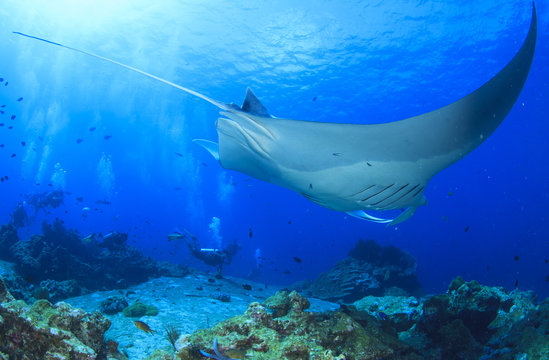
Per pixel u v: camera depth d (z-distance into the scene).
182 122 33.78
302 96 24.44
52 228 9.55
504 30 17.22
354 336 2.87
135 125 35.47
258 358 2.42
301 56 20.16
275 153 3.79
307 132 3.40
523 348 2.91
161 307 6.09
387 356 2.83
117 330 4.70
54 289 6.87
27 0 17.12
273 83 23.19
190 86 24.98
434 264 39.97
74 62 23.88
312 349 2.54
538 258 44.22
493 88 2.76
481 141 3.02
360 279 10.49
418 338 3.87
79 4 16.94
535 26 2.44
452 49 18.67
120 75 25.06
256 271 20.92
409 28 17.47
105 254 9.74
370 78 21.62
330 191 3.81
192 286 8.53
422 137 3.14
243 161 4.55
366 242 12.45
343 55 19.70
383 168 3.44
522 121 29.12
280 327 2.75
